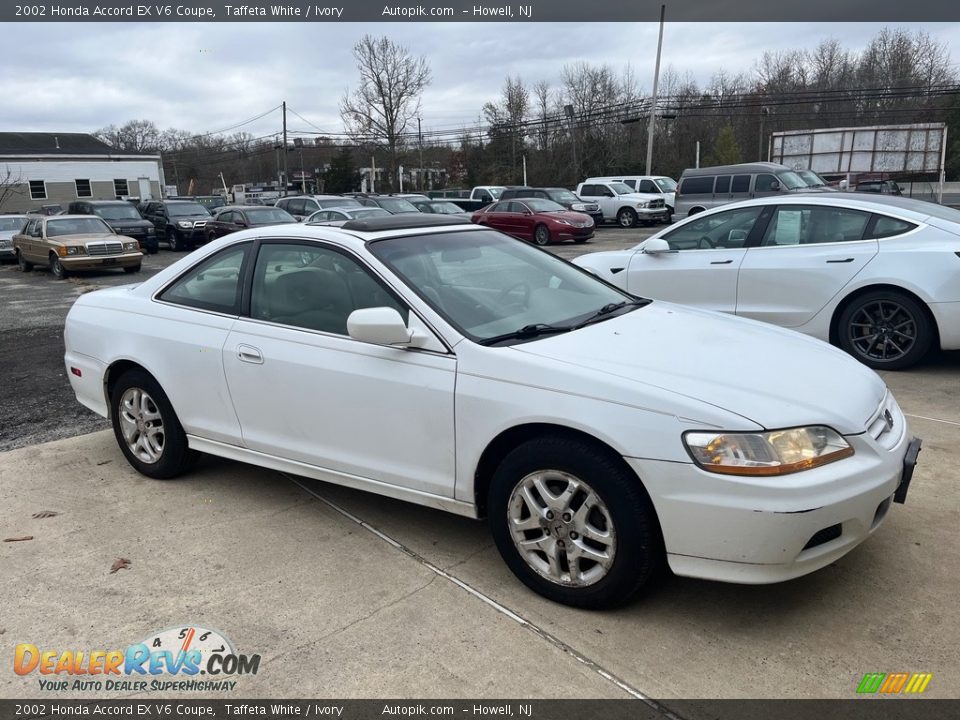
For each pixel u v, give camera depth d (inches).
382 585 125.0
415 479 129.6
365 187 2317.9
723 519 100.9
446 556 134.3
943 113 1868.8
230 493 165.0
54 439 206.7
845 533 105.6
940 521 139.7
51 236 735.1
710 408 103.7
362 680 101.4
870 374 129.0
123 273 753.0
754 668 100.9
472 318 130.7
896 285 235.8
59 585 127.4
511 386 116.3
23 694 101.4
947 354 264.7
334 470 141.2
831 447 105.3
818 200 259.0
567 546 113.9
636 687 98.1
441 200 1073.5
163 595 123.6
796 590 119.1
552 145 2260.1
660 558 110.1
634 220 1101.1
